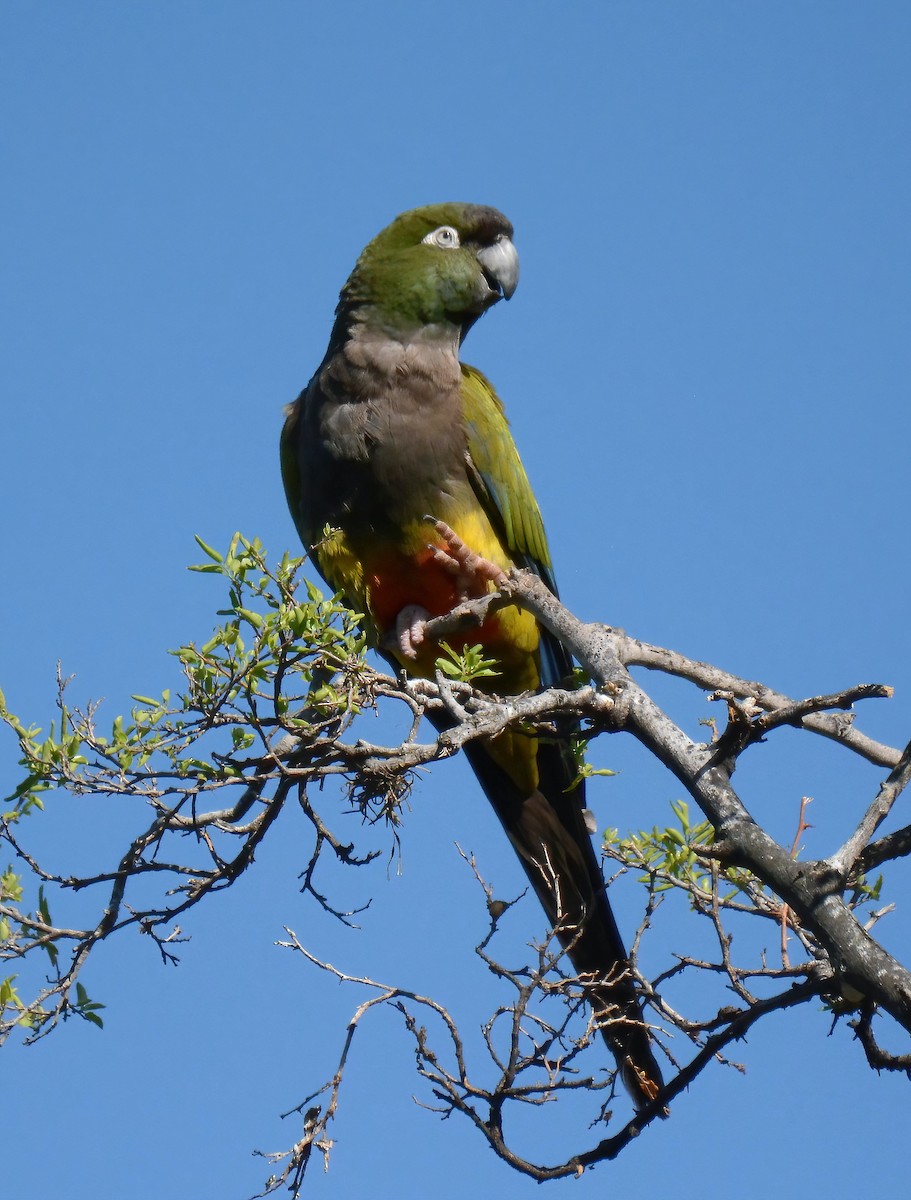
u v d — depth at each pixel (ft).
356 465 41.81
